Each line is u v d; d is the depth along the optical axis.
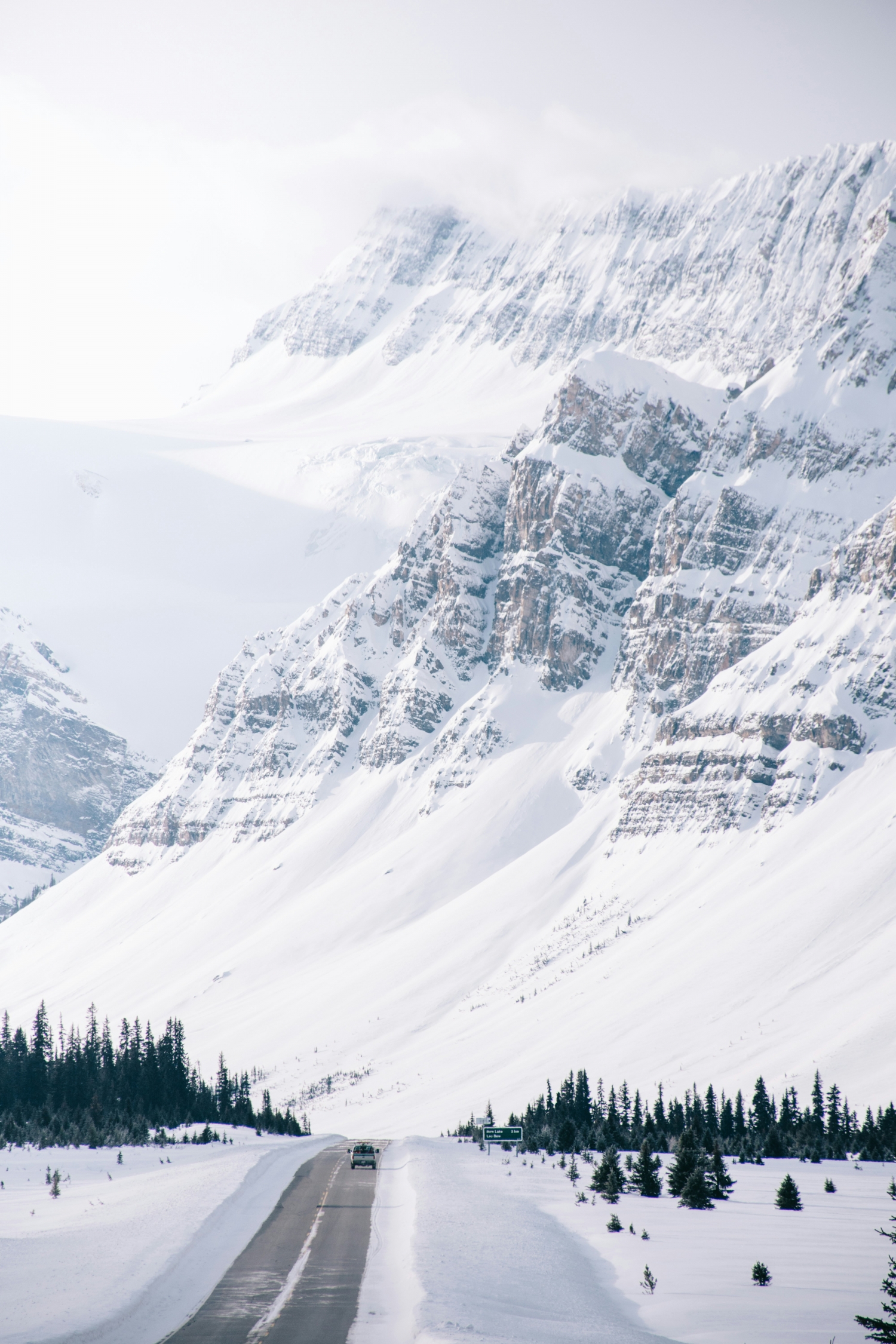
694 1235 115.75
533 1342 70.00
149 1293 82.19
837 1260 102.25
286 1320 74.94
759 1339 74.56
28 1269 91.56
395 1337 70.94
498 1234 106.62
